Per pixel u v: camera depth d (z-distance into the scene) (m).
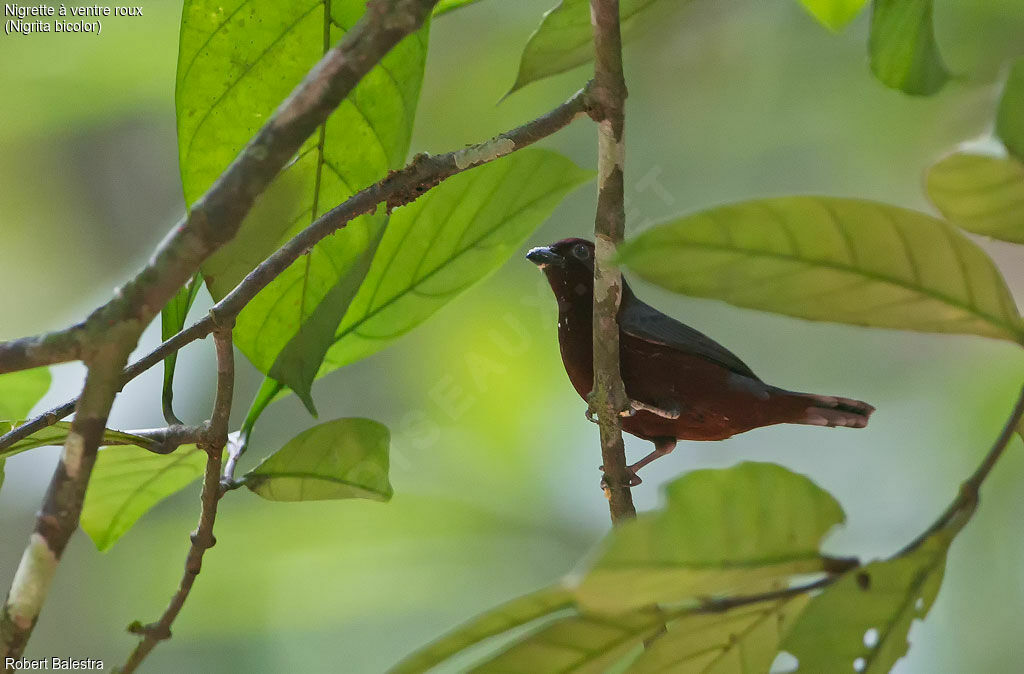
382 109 6.26
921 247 3.79
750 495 3.55
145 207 17.62
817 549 3.77
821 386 16.47
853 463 15.20
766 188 17.06
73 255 17.39
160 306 4.35
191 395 12.78
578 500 14.38
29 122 16.62
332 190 6.45
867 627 3.87
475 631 3.66
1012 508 13.56
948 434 14.74
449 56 17.00
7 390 7.34
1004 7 14.72
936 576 3.79
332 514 14.02
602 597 3.54
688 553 3.53
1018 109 3.68
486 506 14.26
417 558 13.88
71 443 4.45
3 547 14.18
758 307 3.99
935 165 3.76
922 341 16.09
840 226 3.67
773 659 4.23
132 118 17.06
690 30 17.12
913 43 7.26
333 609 13.57
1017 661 12.78
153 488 6.97
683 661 4.21
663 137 17.33
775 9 16.98
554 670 3.92
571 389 14.99
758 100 17.14
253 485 6.42
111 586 14.16
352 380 15.45
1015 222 3.99
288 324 6.46
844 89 16.70
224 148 6.14
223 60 5.98
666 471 14.97
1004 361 14.45
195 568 5.97
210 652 13.59
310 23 5.96
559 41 6.50
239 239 6.26
